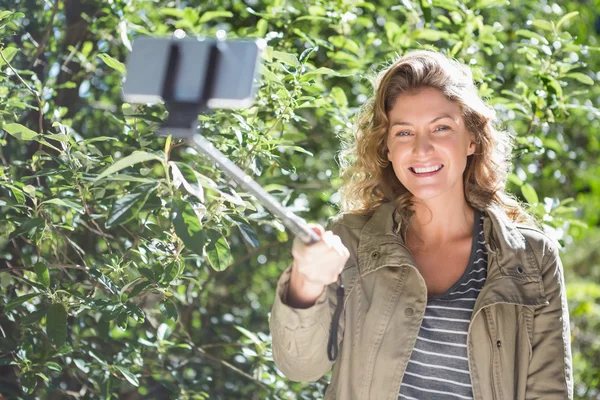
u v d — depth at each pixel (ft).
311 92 11.76
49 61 12.71
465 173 8.95
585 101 17.74
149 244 9.84
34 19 12.64
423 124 8.38
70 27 12.98
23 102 10.68
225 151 10.77
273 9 13.37
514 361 8.27
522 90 14.47
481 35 13.23
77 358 11.10
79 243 12.14
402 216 8.72
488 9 16.29
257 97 11.50
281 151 12.84
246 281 15.42
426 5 13.12
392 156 8.54
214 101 5.36
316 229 6.95
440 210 8.63
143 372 11.69
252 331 14.06
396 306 8.36
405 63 8.57
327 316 7.61
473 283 8.45
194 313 13.93
